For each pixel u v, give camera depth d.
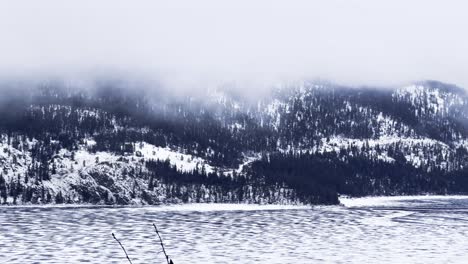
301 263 141.75
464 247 169.75
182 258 145.50
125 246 163.12
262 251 158.62
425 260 147.62
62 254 148.88
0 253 149.25
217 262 141.00
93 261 139.88
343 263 142.50
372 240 183.88
